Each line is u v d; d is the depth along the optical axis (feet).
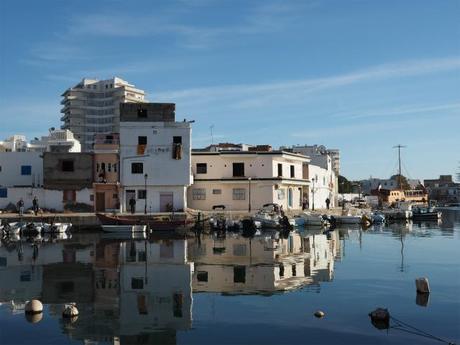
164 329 54.39
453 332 52.60
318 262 99.45
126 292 71.82
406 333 52.39
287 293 70.33
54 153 196.13
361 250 120.26
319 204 279.69
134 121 199.21
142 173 197.88
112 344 50.19
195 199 219.20
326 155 306.35
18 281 80.12
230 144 271.49
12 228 158.51
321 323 55.93
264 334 52.37
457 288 73.10
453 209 507.71
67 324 56.39
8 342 50.60
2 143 300.20
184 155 199.62
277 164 225.56
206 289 73.46
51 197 195.31
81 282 79.20
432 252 116.06
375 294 69.41
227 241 143.13
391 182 606.55
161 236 159.43
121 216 176.14
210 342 50.26
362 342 49.80
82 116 531.91
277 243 137.69
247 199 218.79
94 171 199.00
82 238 152.35
